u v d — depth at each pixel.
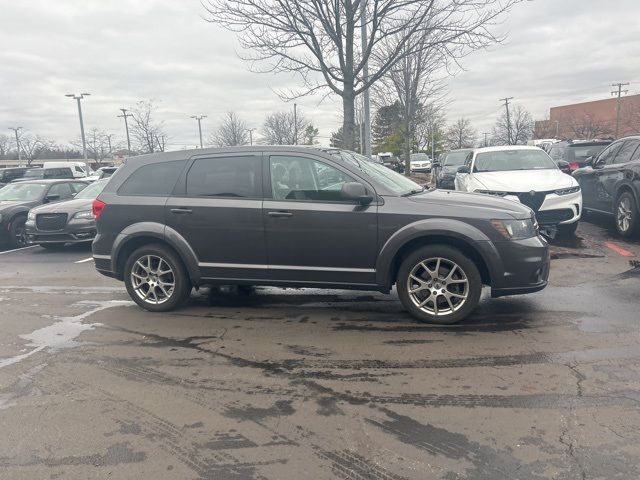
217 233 5.40
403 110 24.05
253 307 5.84
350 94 10.44
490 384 3.74
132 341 4.87
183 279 5.67
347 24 9.92
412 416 3.33
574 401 3.45
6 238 11.74
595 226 10.38
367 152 14.48
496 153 10.44
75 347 4.75
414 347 4.48
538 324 4.94
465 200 5.10
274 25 9.91
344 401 3.57
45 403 3.64
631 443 2.95
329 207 5.09
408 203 4.98
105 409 3.54
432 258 4.93
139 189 5.72
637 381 3.71
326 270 5.20
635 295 5.81
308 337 4.82
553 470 2.74
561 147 14.88
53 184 13.25
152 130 39.28
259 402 3.59
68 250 11.15
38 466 2.90
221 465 2.88
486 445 2.99
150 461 2.93
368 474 2.76
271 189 5.30
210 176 5.51
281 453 2.98
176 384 3.91
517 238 4.83
